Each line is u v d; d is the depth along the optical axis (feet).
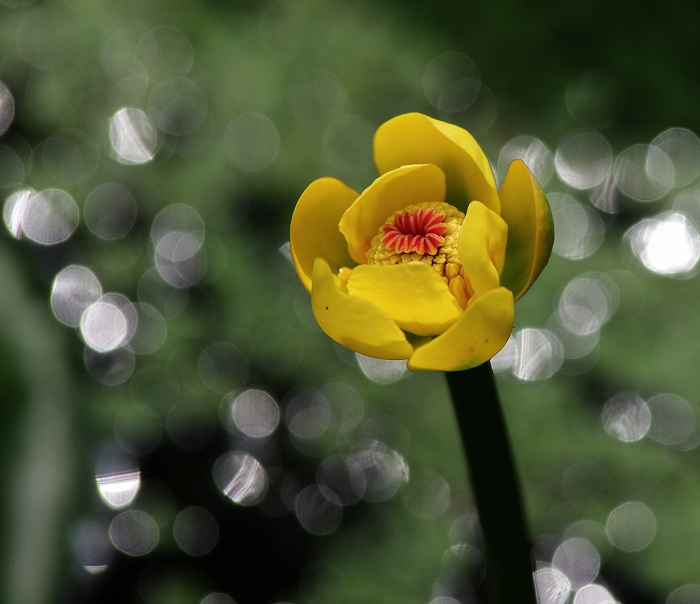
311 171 2.71
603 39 3.04
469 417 1.67
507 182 1.70
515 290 1.69
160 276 2.66
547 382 2.54
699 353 2.53
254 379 2.58
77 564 1.65
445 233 1.69
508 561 1.67
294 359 2.59
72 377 1.69
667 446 2.44
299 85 2.83
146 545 2.31
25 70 2.85
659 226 2.75
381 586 2.27
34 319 1.69
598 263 2.70
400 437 2.51
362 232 1.71
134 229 2.73
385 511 2.42
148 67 2.84
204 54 2.86
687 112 2.92
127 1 2.94
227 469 2.46
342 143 2.74
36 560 1.64
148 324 2.60
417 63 2.91
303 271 1.71
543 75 2.97
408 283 1.66
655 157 2.85
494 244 1.67
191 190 2.72
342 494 2.47
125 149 2.77
